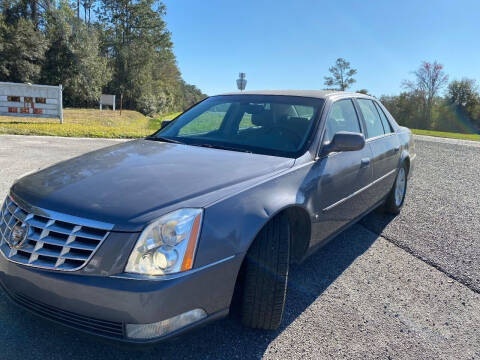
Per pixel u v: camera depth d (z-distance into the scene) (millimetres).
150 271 1824
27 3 40406
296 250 2881
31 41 37125
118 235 1848
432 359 2303
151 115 51531
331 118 3365
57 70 40562
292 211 2652
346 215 3445
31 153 7660
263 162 2670
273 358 2227
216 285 2000
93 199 2023
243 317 2375
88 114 23594
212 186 2207
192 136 3404
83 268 1851
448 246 4129
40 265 1919
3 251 2082
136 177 2293
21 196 2184
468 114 52438
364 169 3631
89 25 51000
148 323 1816
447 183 7406
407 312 2814
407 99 53938
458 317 2785
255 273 2258
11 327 2346
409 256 3840
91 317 1868
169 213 1931
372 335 2506
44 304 1968
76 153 7949
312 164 2855
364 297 3000
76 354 2158
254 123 3350
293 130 3139
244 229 2104
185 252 1885
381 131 4484
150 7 53125
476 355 2363
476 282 3340
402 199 5234
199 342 2338
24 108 13203
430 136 21141
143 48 52094
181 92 78375
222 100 3871
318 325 2582
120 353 2197
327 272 3416
